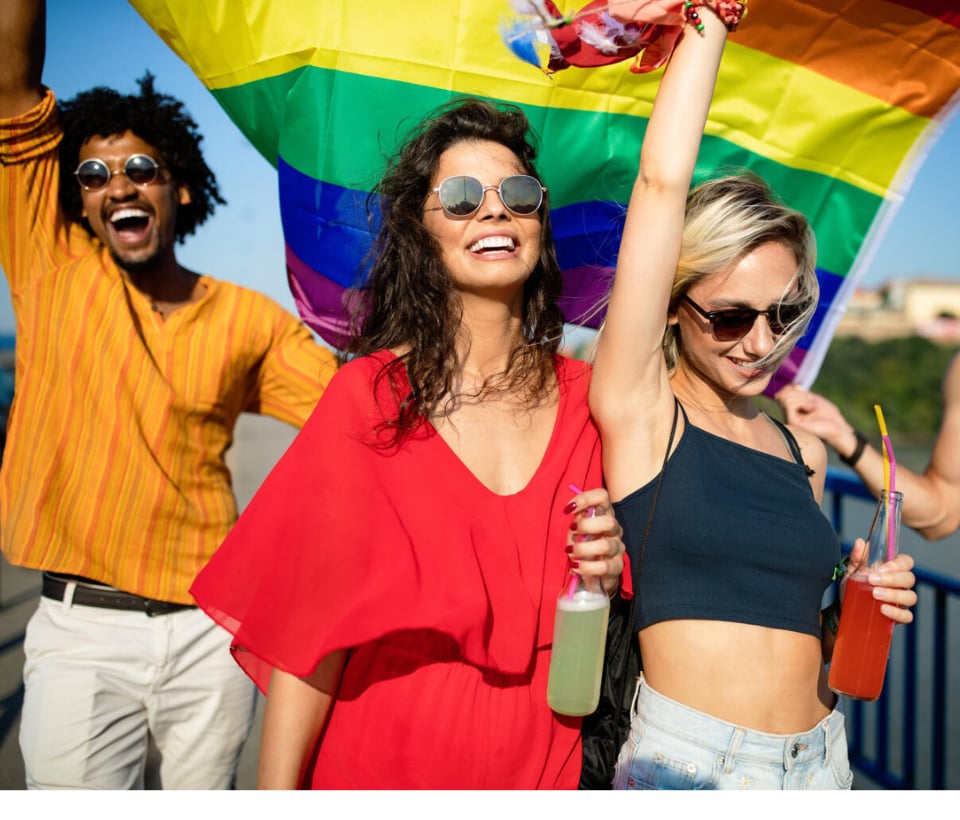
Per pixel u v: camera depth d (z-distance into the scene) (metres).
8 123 2.62
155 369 2.68
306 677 1.76
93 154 2.77
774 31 2.60
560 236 2.70
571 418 2.00
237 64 2.52
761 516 1.92
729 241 1.92
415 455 1.83
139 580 2.62
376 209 2.36
